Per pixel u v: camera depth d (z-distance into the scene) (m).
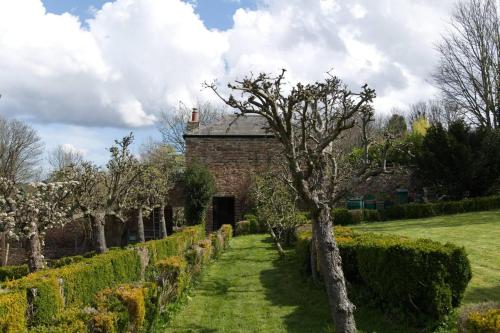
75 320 5.24
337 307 5.95
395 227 19.44
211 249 15.48
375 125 40.12
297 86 6.29
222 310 9.19
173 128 50.12
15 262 22.00
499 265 10.14
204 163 28.30
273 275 12.41
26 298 6.82
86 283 8.84
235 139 28.33
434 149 25.09
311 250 10.32
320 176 7.35
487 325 4.29
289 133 5.95
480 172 24.64
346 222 22.94
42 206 11.22
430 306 6.92
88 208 13.11
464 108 31.81
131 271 11.38
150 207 22.27
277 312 8.78
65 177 13.51
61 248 24.83
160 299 8.14
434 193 26.64
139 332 6.70
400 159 26.44
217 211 30.28
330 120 8.44
